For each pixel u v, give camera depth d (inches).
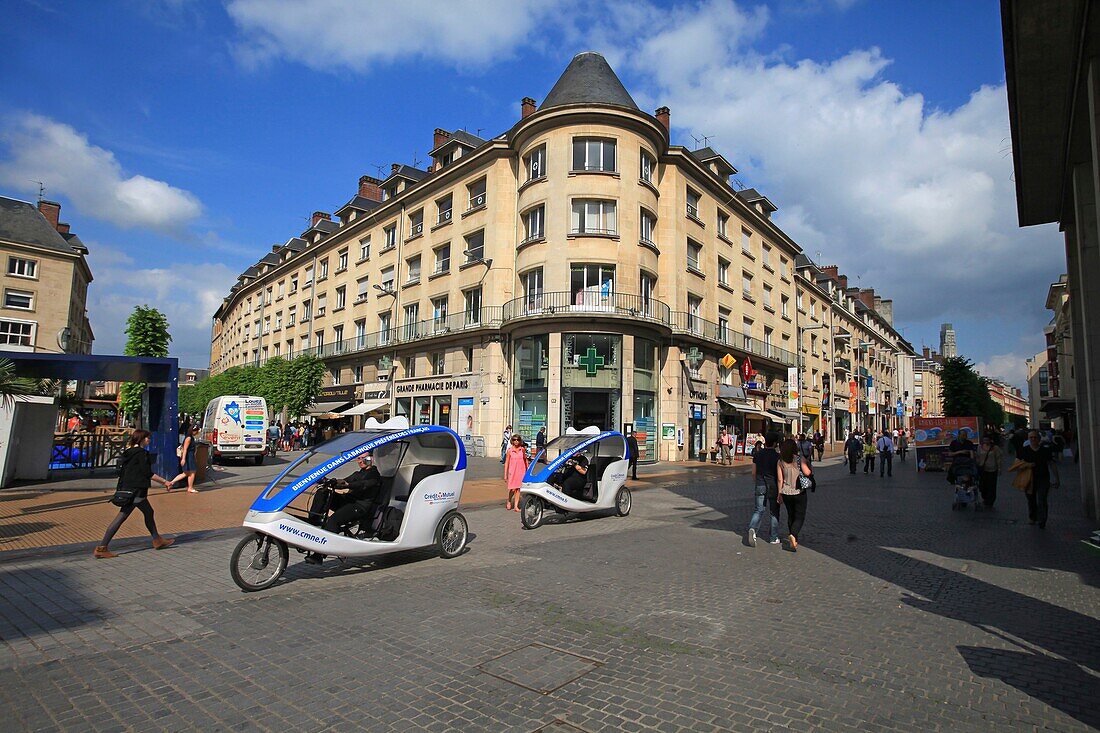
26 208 1669.5
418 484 297.0
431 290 1334.9
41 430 637.9
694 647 179.9
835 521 441.4
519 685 152.7
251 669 163.0
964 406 2018.9
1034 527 410.9
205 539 354.9
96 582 255.0
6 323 1565.0
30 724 131.6
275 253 2335.1
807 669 163.3
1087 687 152.6
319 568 287.3
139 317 1537.9
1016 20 281.1
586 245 1046.4
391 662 168.1
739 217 1510.8
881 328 3088.1
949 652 176.2
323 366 1594.5
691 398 1212.5
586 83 1135.0
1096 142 284.5
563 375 1010.7
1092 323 399.5
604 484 454.9
